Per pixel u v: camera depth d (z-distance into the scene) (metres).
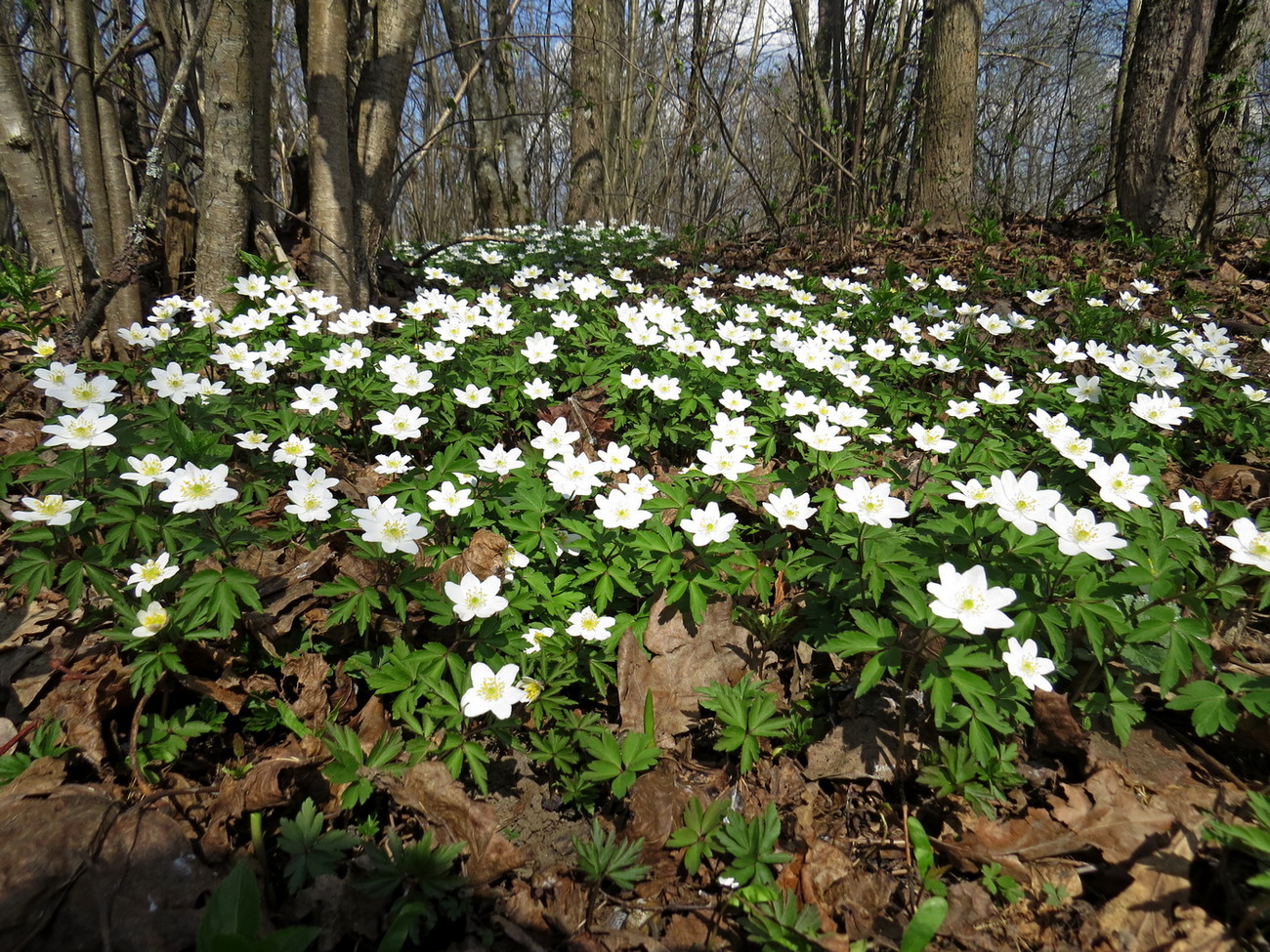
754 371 0.75
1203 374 0.71
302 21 0.97
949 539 0.45
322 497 0.48
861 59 1.54
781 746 0.43
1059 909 0.35
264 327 0.70
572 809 0.41
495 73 2.34
